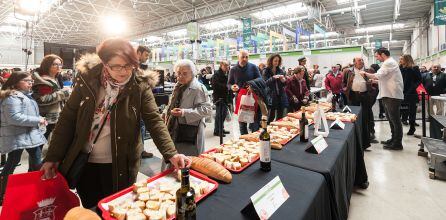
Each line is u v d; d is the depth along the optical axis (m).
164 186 0.92
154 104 1.21
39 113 2.39
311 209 0.84
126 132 1.11
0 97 1.95
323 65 8.98
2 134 1.99
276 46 15.08
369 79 3.69
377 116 6.35
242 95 2.95
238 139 1.56
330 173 1.11
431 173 2.54
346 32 15.66
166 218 0.75
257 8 9.21
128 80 1.10
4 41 17.17
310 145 1.37
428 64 10.62
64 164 1.08
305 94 3.63
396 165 2.92
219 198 0.87
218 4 10.41
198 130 1.83
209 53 13.45
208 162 1.07
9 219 0.86
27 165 2.96
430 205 2.04
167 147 1.10
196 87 1.83
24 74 2.09
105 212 0.76
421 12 11.87
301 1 8.64
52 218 0.92
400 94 3.32
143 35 14.68
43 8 10.20
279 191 0.85
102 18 12.10
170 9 11.52
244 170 1.12
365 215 1.90
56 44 4.04
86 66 1.08
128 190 0.90
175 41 17.61
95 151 1.15
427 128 4.79
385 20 13.17
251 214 0.75
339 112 2.68
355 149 2.19
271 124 2.00
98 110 1.09
